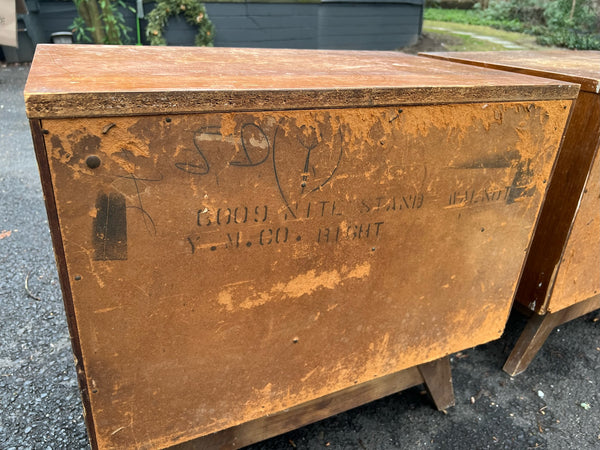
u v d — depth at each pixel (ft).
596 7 28.94
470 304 5.48
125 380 3.93
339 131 3.79
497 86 4.26
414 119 4.05
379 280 4.69
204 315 3.98
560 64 6.72
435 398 6.38
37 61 4.24
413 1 26.78
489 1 38.52
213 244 3.74
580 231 6.17
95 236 3.33
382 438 6.17
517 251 5.43
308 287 4.34
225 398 4.47
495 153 4.61
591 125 5.61
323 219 4.09
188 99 3.20
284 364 4.61
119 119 3.08
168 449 4.69
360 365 5.11
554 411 6.68
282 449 5.95
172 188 3.41
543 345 8.05
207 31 22.27
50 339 7.60
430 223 4.65
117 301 3.60
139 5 22.22
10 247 10.05
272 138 3.57
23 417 6.20
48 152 3.00
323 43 25.20
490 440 6.18
